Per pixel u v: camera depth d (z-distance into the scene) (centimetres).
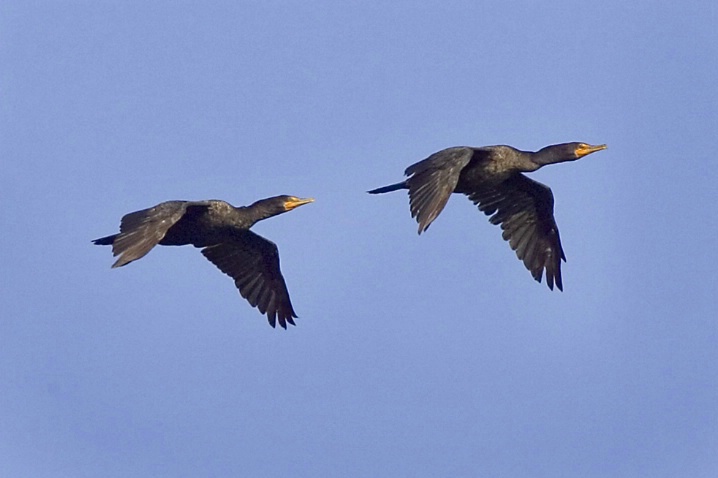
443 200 2170
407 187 2270
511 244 2503
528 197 2472
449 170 2194
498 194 2473
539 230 2502
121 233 2202
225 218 2409
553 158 2408
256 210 2438
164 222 2212
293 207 2461
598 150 2417
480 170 2378
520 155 2392
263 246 2488
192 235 2414
